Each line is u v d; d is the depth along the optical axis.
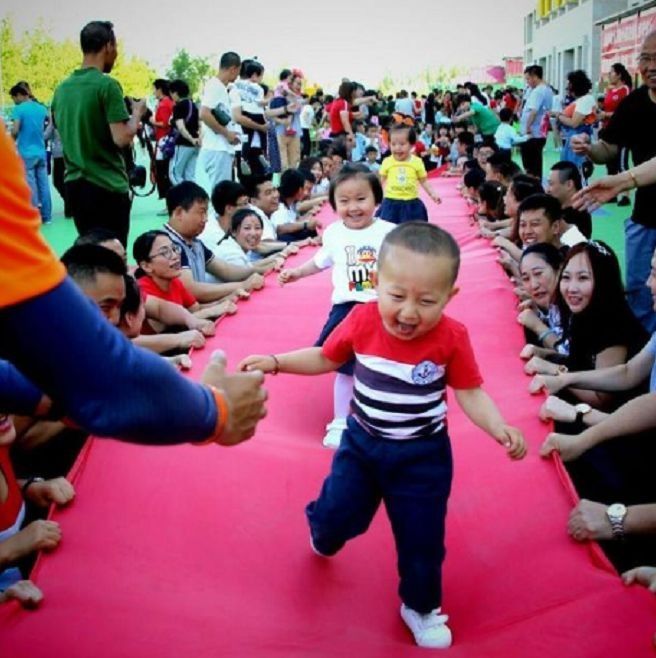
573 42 26.66
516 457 1.99
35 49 30.06
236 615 1.99
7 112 12.88
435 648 1.91
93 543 2.22
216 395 1.35
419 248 1.88
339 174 3.59
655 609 1.91
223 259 5.47
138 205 12.32
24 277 1.05
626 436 2.73
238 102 9.77
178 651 1.82
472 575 2.21
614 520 2.24
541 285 4.21
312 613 2.05
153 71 37.12
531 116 12.28
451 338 2.02
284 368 2.20
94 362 1.13
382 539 2.38
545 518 2.39
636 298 4.79
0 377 1.70
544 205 4.84
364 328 2.07
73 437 3.04
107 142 5.32
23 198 1.08
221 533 2.34
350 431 2.11
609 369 3.21
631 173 3.47
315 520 2.17
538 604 2.03
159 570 2.14
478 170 9.91
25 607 1.94
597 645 1.81
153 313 4.08
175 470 2.61
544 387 3.24
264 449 2.84
